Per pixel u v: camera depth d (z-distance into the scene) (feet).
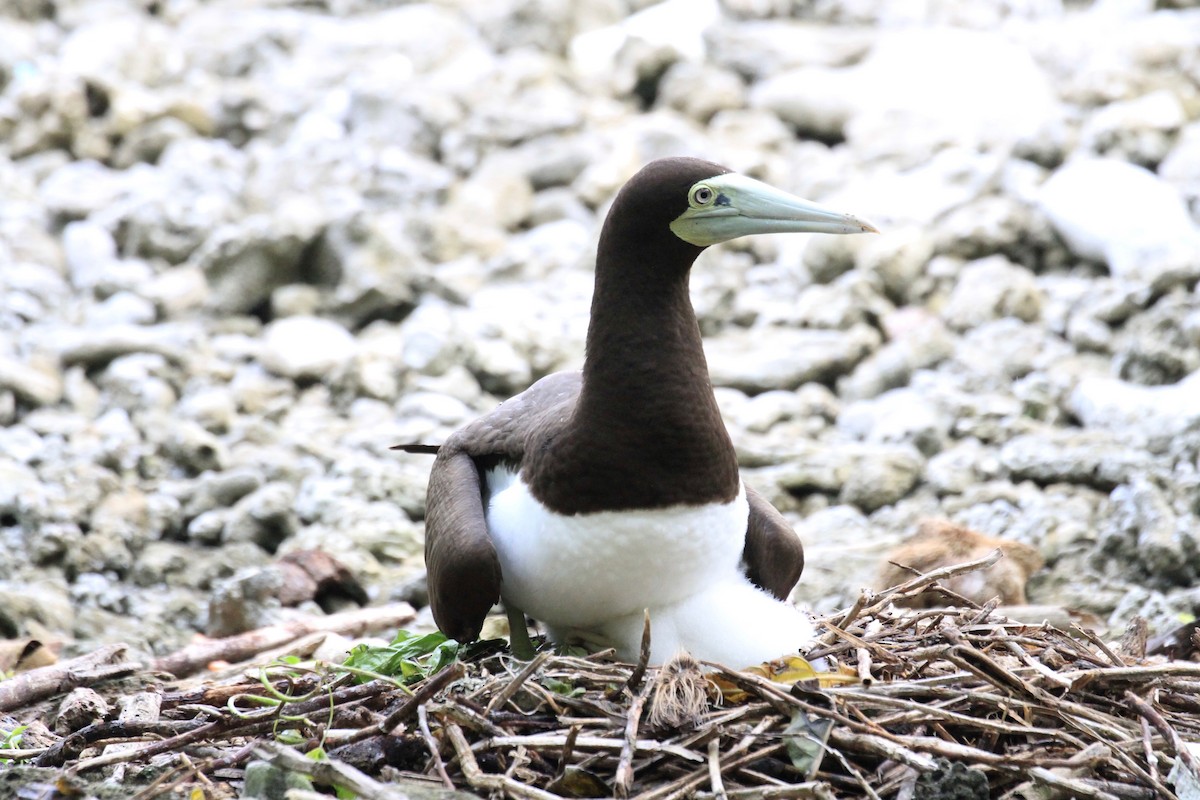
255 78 68.08
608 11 71.97
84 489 42.32
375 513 41.29
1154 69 61.41
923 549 35.29
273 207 57.72
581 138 61.46
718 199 25.49
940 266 52.39
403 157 59.36
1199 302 47.21
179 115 63.00
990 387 47.19
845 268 53.31
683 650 24.17
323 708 24.57
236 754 23.24
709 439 25.22
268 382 49.24
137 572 39.96
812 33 68.08
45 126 61.05
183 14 73.36
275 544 42.09
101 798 22.98
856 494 42.34
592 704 23.54
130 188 58.08
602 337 25.38
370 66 66.74
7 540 40.45
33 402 47.14
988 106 60.64
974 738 24.06
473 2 72.08
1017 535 39.01
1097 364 47.62
